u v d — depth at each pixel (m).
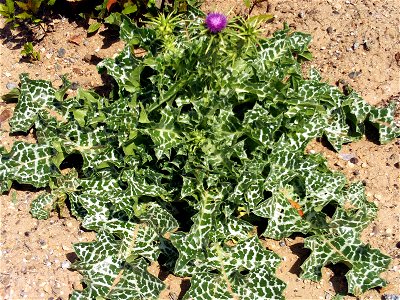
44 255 0.90
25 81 1.02
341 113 1.00
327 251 0.87
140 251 0.87
